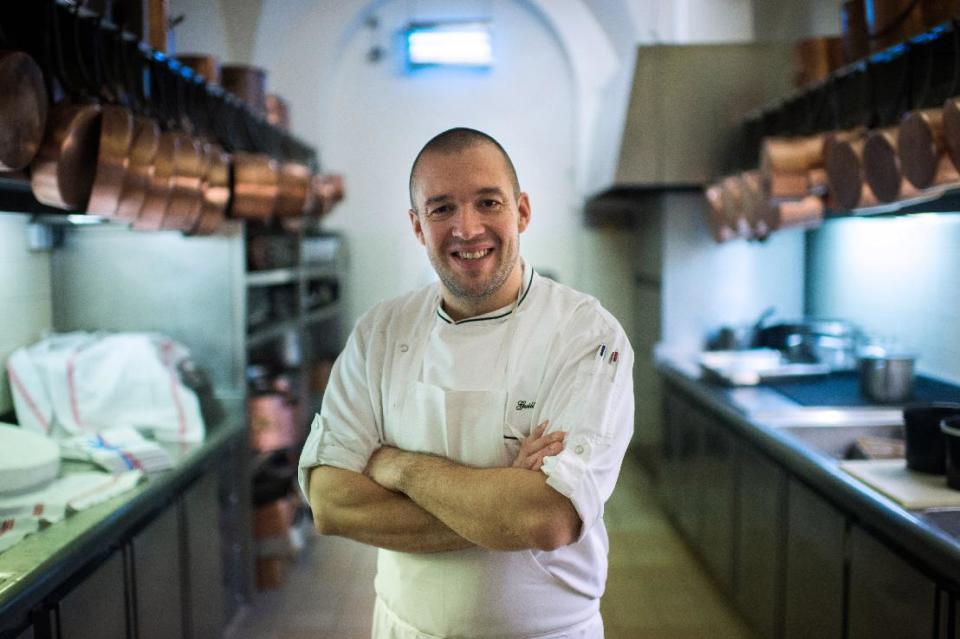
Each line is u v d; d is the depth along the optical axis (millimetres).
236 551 3062
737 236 3543
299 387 3891
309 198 2738
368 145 5312
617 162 3816
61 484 1946
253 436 3164
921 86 2334
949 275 2787
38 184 1557
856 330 3354
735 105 3770
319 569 3486
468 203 1196
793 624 2318
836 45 2922
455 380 1303
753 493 2650
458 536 1258
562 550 1296
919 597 1626
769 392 3051
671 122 3789
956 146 1640
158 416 2447
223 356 2904
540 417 1271
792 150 2451
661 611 3012
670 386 3920
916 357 2756
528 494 1147
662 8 4355
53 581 1555
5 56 1331
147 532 2012
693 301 4094
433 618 1312
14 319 2523
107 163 1584
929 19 1942
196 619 2379
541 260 5391
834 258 3740
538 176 5336
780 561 2412
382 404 1386
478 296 1261
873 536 1827
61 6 1721
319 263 4480
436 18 5234
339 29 5020
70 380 2383
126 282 2875
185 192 2008
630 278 5293
